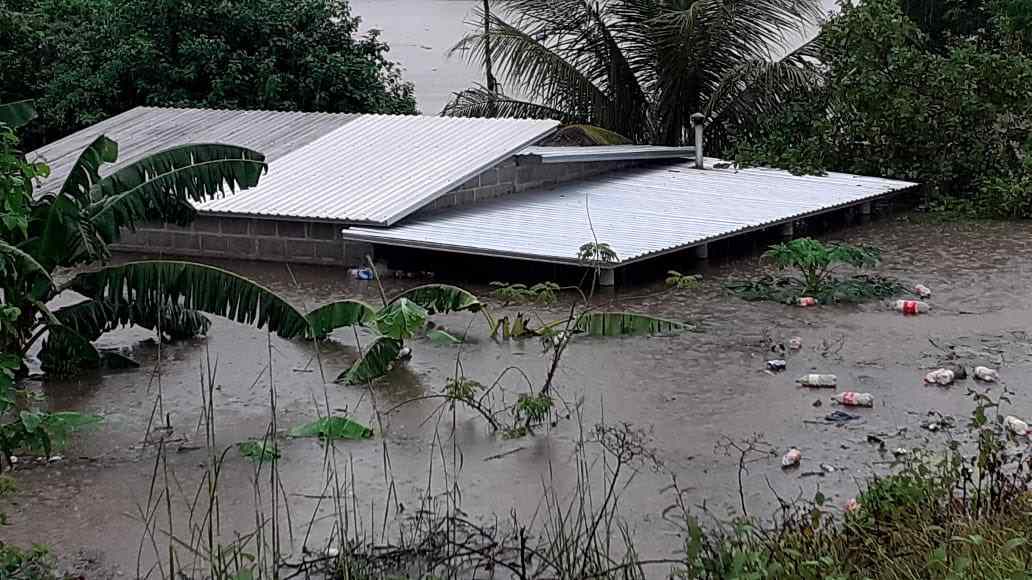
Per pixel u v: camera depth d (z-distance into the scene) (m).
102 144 8.77
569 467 7.01
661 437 7.47
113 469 7.19
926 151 17.48
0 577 5.21
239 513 6.48
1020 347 9.40
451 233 12.50
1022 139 17.52
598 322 9.68
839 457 7.09
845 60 17.97
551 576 5.58
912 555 5.21
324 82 20.95
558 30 20.94
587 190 15.29
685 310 10.80
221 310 8.86
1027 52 18.41
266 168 9.39
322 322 9.45
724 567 4.96
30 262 8.06
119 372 9.20
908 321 10.29
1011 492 5.95
